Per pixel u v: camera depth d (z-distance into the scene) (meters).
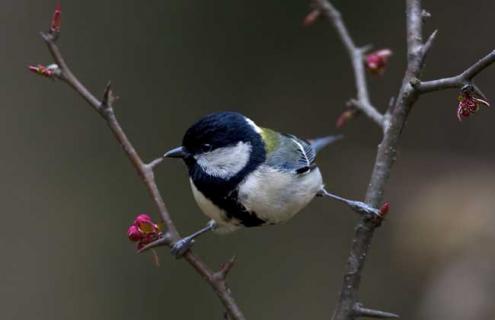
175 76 13.48
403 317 11.53
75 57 13.30
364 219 5.11
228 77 13.51
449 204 8.54
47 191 12.78
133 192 12.95
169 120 13.38
